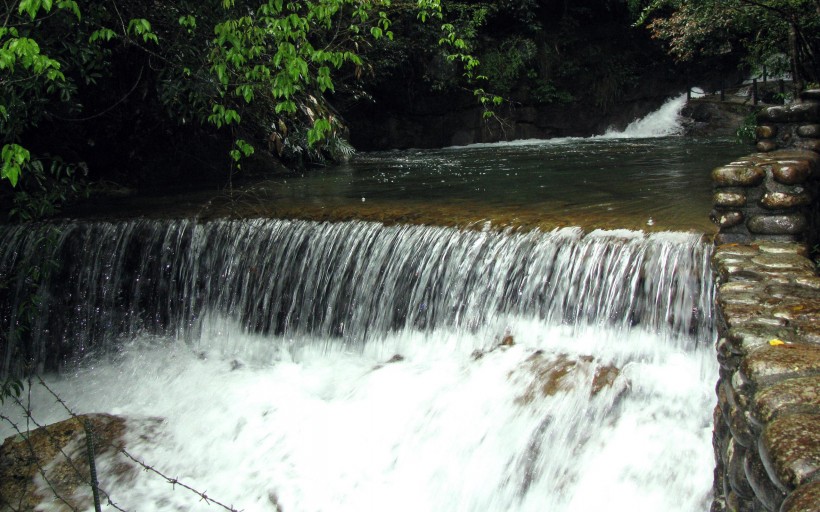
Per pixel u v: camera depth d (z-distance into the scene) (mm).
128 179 9734
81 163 6023
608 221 5711
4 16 4789
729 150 11852
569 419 4359
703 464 3836
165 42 6609
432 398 4914
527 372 4773
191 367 6219
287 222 6691
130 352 6625
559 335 5008
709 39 10742
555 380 4625
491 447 4449
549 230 5496
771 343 2352
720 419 2756
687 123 17141
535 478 4219
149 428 5293
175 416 5469
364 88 16234
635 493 3904
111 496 4617
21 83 5012
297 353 6168
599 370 4578
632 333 4719
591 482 4027
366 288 6039
